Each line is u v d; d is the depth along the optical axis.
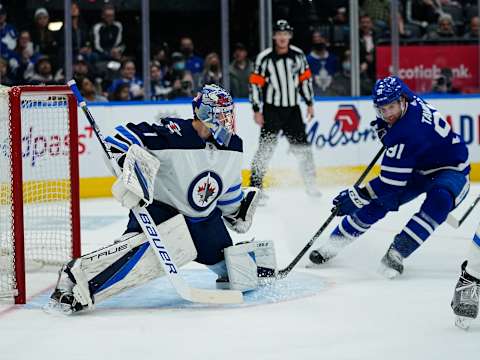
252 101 16.84
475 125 19.80
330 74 19.95
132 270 7.37
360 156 19.28
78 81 18.92
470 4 20.69
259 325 6.75
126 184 6.99
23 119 11.18
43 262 9.67
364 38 19.97
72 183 9.28
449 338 6.24
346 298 7.79
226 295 7.53
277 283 8.55
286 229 12.85
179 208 7.68
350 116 19.16
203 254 7.98
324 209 15.13
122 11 19.00
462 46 20.72
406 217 14.09
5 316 7.30
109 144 7.32
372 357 5.74
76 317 7.19
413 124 8.73
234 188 7.98
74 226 9.33
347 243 9.42
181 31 19.44
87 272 7.32
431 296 7.85
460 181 9.04
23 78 18.75
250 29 19.41
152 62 19.30
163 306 7.59
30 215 10.76
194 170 7.53
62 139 10.87
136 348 6.09
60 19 18.73
